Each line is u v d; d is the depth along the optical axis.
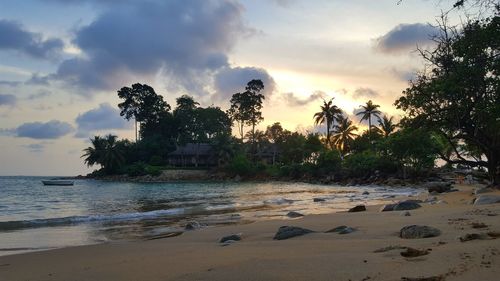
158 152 126.38
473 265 6.25
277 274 6.96
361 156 85.06
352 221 14.62
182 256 10.12
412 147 37.44
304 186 72.38
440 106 26.20
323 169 92.12
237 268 7.65
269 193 49.25
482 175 34.31
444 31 21.59
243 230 15.11
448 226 10.88
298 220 16.66
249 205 30.83
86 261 10.59
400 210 18.23
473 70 19.30
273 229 14.84
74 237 16.59
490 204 17.02
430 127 28.00
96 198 45.38
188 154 123.69
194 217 23.02
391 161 70.19
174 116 138.62
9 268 10.05
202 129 146.12
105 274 8.48
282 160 117.44
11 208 33.38
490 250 7.13
